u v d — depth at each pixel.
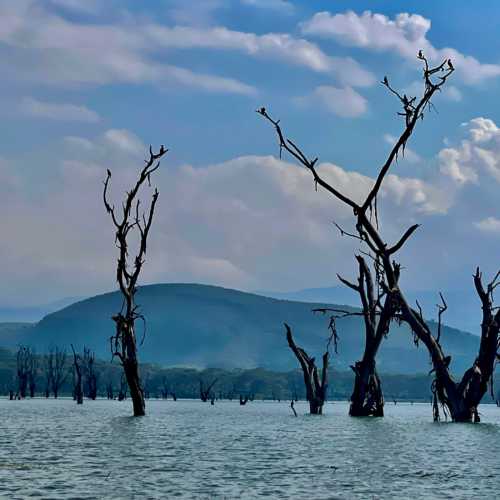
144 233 90.81
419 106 78.38
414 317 84.56
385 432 76.56
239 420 108.94
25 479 39.41
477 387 84.38
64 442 62.41
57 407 176.12
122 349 97.25
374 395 102.94
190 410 171.00
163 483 38.75
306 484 39.00
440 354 84.94
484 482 40.56
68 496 34.62
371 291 96.12
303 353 123.38
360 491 37.09
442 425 84.69
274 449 57.69
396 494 36.38
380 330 97.25
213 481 39.66
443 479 41.53
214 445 60.72
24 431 76.88
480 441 64.81
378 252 82.75
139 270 91.75
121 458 49.91
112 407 177.88
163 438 67.81
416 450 57.09
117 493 35.56
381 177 80.44
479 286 83.06
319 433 76.19
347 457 52.03
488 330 82.88
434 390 91.81
